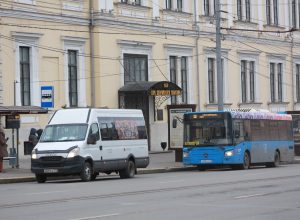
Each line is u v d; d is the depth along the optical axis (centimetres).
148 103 5078
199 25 5572
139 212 1694
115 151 3120
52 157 2883
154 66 5141
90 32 4644
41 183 2895
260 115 4200
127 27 4888
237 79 6016
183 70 5453
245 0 6212
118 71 4809
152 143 5081
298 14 6944
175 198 2038
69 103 4497
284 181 2725
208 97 5666
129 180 2967
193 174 3416
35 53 4259
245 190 2303
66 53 4472
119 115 3206
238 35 6031
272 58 6525
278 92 6625
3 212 1709
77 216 1612
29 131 4175
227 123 3831
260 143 4147
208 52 5675
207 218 1590
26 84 4231
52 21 4369
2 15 4038
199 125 3884
